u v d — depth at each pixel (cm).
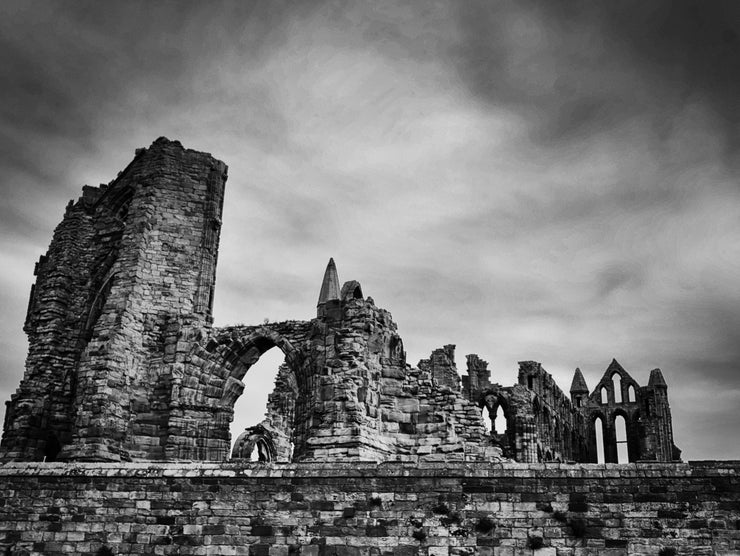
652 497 3194
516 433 7944
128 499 3506
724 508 3139
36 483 3559
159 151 5416
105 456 4547
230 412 4981
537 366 8950
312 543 3356
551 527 3228
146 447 4803
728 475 3170
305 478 3444
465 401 4550
